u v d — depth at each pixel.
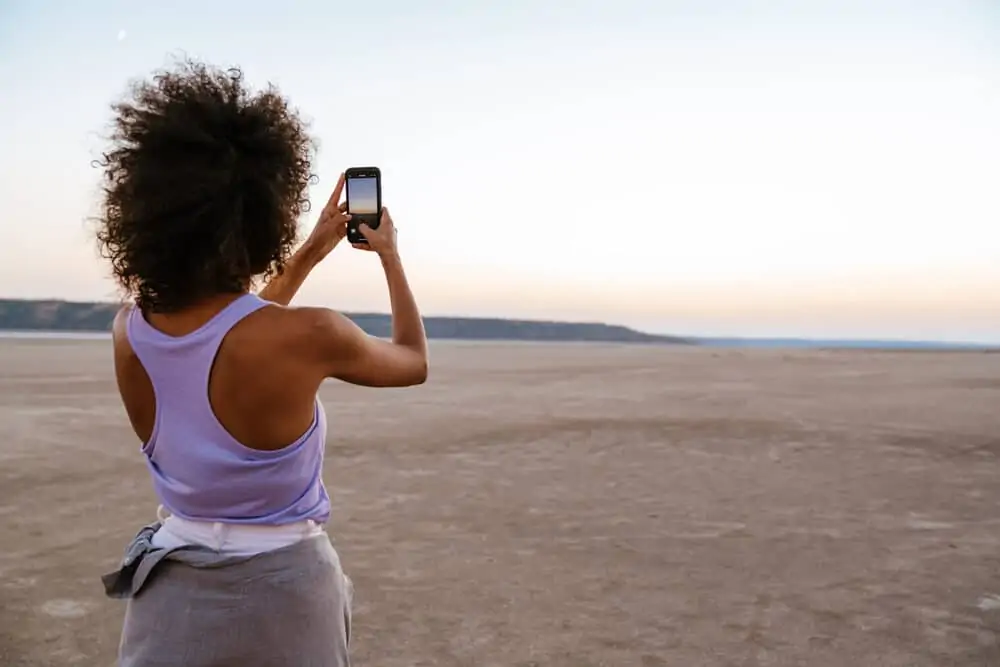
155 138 1.71
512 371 23.69
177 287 1.73
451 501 7.62
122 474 8.65
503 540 6.41
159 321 1.79
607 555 6.03
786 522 6.91
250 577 1.76
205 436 1.75
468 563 5.85
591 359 32.78
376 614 4.91
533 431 11.39
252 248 1.79
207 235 1.70
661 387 17.98
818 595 5.22
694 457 9.67
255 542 1.79
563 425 11.91
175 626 1.75
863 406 14.20
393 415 12.96
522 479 8.52
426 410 13.59
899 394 16.41
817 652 4.39
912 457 9.66
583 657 4.33
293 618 1.77
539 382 19.41
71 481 8.33
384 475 8.70
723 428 11.66
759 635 4.61
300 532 1.83
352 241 2.10
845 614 4.91
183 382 1.74
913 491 8.01
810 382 19.47
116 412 12.93
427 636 4.59
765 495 7.84
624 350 47.06
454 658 4.32
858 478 8.58
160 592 1.79
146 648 1.76
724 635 4.61
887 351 43.44
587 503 7.54
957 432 11.27
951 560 5.91
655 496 7.81
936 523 6.89
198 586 1.76
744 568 5.74
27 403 14.02
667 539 6.42
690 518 7.04
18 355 27.45
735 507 7.40
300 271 2.19
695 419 12.49
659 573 5.64
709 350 47.38
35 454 9.61
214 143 1.72
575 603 5.09
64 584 5.43
